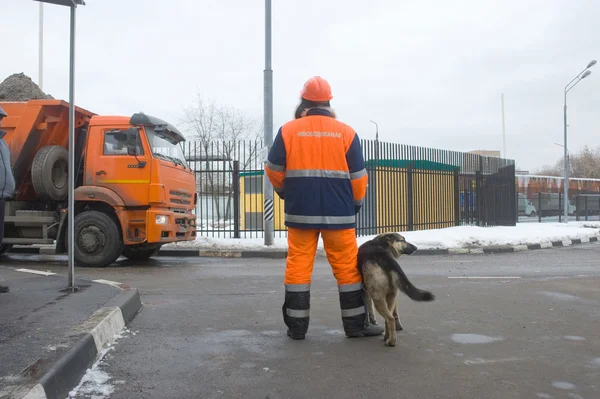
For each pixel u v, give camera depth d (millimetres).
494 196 20797
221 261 11258
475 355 3986
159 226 9523
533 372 3598
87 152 9672
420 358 3908
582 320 5164
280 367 3686
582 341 4391
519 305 5926
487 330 4758
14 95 11570
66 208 10195
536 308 5758
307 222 4344
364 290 4625
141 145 9508
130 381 3371
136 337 4430
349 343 4324
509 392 3229
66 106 9742
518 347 4203
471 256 12438
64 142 10281
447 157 18406
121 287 5828
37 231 10156
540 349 4148
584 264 10516
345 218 4426
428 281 7844
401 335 4582
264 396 3154
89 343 3707
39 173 9539
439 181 17812
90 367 3600
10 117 9766
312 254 4516
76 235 9703
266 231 13125
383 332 4586
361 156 4523
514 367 3703
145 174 9477
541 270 9414
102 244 9633
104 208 9953
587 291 6895
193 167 16562
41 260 11094
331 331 4742
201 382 3373
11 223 10023
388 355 3980
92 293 5426
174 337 4441
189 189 11031
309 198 4348
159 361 3785
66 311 4547
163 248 12789
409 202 16219
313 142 4379
